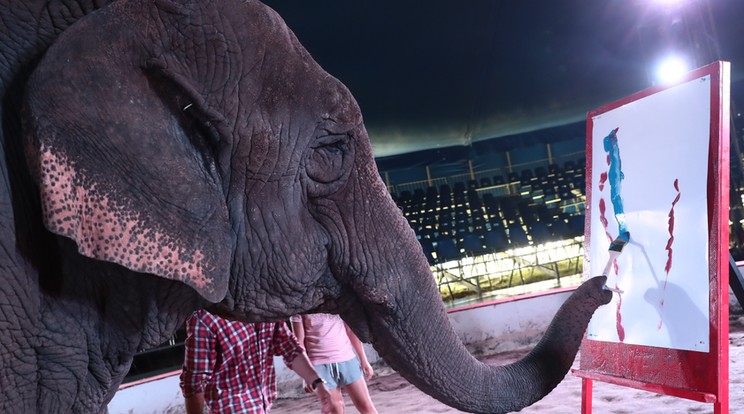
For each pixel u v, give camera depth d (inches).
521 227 655.1
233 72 72.8
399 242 81.9
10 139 68.9
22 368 69.8
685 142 114.0
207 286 68.6
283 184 75.5
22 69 70.1
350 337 225.6
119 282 74.7
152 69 69.1
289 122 74.9
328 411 177.0
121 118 66.4
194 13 72.0
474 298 610.5
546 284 601.3
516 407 90.6
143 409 312.3
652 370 118.6
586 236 141.6
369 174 80.7
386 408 276.1
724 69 108.4
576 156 774.5
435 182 775.1
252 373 149.9
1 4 70.9
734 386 211.0
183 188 68.5
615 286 130.4
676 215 114.9
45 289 70.9
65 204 62.8
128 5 70.0
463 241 650.8
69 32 66.8
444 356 84.9
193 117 71.5
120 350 77.0
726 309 105.3
